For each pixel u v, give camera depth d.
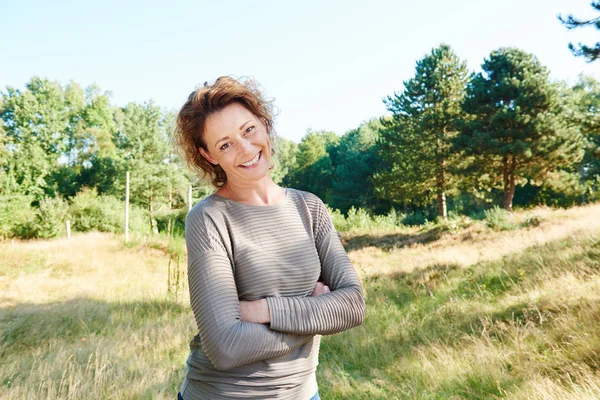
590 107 31.98
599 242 8.06
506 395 3.60
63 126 49.00
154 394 3.89
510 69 25.70
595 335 4.18
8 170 40.81
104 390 3.95
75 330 7.02
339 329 1.18
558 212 18.50
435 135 30.55
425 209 36.97
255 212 1.22
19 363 4.95
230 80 1.24
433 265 10.47
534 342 4.54
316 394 1.25
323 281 1.32
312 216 1.35
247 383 1.12
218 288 1.10
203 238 1.15
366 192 43.44
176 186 42.03
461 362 4.45
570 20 10.58
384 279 10.04
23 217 31.95
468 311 6.13
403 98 32.22
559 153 23.88
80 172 44.75
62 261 16.38
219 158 1.21
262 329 1.09
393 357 5.02
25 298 10.86
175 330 6.55
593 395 3.21
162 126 44.62
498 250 10.72
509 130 24.45
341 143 59.62
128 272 15.31
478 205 35.75
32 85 49.50
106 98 55.19
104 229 33.28
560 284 6.00
